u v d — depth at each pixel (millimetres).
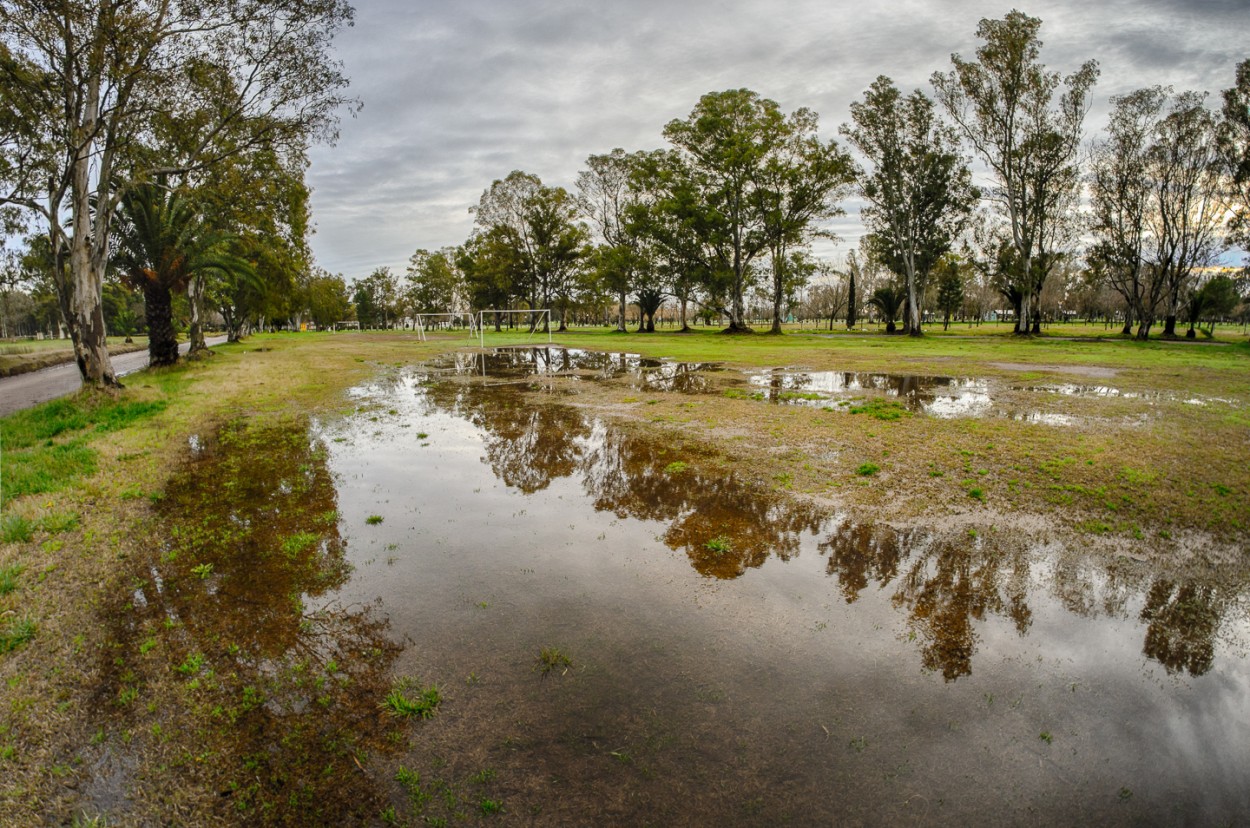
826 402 13109
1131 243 39312
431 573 5039
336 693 3465
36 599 4602
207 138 16141
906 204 43719
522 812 2617
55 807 2680
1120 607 4395
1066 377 17156
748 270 51469
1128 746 3029
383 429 11219
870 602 4484
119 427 11430
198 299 30656
